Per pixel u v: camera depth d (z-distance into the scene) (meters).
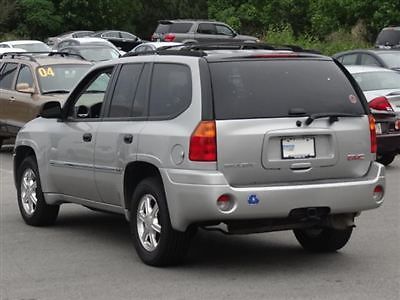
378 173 9.31
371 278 8.90
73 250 10.48
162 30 49.91
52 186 11.45
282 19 61.84
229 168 8.66
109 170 10.00
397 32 36.53
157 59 9.66
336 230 9.84
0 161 20.33
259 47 9.95
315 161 8.98
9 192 15.43
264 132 8.77
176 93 9.20
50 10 70.44
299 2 61.41
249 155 8.71
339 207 8.98
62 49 36.44
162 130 9.10
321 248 10.13
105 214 13.05
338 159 9.12
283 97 9.02
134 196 9.58
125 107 9.98
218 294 8.33
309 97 9.14
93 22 72.69
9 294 8.50
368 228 11.55
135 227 9.63
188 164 8.72
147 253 9.47
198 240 10.98
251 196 8.55
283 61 9.27
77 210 13.43
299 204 8.75
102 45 36.47
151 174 9.51
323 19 53.59
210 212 8.58
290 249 10.40
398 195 14.29
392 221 12.02
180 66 9.25
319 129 9.02
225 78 8.91
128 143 9.59
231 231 8.86
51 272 9.37
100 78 11.79
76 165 10.71
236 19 64.38
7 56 22.14
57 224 12.24
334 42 48.78
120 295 8.37
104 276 9.13
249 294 8.30
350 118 9.26
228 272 9.22
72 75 20.33
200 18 78.88
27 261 9.92
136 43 53.38
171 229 9.07
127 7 74.31
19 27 70.25
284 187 8.70
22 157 12.38
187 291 8.46
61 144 11.06
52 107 11.24
